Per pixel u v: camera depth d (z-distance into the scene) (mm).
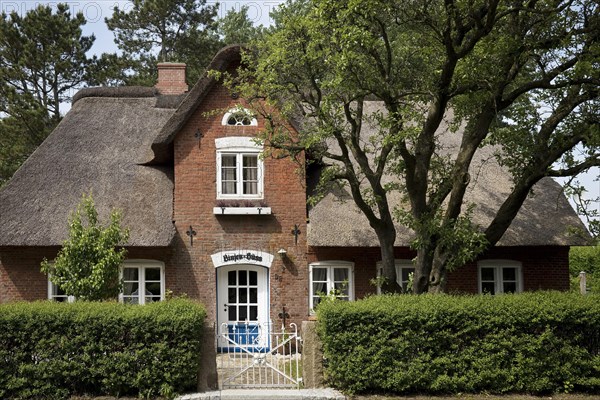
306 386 12664
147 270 18344
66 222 17516
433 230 14133
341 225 18453
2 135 31922
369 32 13188
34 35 34000
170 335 12375
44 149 19547
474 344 12711
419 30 14609
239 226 18641
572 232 16688
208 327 12648
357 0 12562
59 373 12172
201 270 18391
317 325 12820
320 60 14438
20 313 12242
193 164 18688
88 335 12273
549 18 14109
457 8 13555
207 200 18625
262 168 18812
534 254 19359
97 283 14508
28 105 31688
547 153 14938
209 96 19000
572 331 12953
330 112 15125
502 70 14703
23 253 17797
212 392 12219
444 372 12594
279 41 14281
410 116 14289
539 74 15516
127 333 12375
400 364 12453
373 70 14430
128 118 21469
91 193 17750
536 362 12719
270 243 18656
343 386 12492
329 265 18766
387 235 15258
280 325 18406
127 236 15648
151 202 18500
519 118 15688
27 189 18125
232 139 18750
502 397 12523
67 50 34719
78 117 21281
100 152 19828
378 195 15047
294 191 18891
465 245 14398
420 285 14688
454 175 15125
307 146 14000
